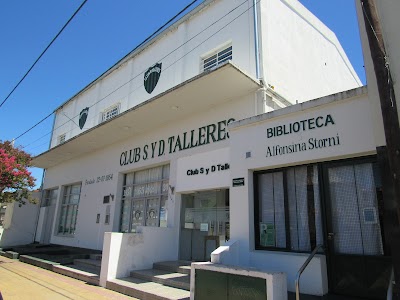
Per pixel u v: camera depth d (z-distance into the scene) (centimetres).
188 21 1198
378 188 575
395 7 490
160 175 1145
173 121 1113
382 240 555
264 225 718
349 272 576
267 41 963
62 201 1725
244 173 745
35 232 1838
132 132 1242
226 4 1066
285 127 697
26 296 706
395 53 478
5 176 1212
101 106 1584
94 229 1376
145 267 886
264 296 500
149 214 1148
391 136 396
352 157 610
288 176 705
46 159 1720
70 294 730
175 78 1173
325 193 633
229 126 799
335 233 608
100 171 1443
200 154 976
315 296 570
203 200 955
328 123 633
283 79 994
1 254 1488
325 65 1302
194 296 599
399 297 412
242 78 821
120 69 1520
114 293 742
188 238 969
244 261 696
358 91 599
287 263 634
